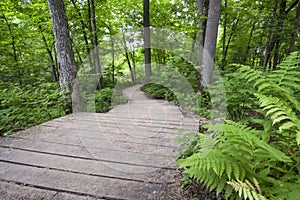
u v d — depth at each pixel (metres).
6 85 4.79
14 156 2.27
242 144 1.31
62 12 4.27
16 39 5.86
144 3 5.54
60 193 1.61
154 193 1.59
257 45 9.27
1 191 1.63
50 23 6.32
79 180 1.79
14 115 3.53
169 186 1.68
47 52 8.59
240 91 2.60
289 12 6.83
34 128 3.28
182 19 5.46
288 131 1.39
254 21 7.44
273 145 1.54
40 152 2.37
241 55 10.10
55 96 4.32
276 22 6.24
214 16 4.36
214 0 4.32
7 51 5.90
